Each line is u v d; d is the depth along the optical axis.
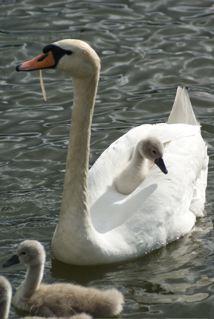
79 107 15.09
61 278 15.26
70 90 20.66
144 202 16.05
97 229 15.61
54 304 14.13
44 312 14.12
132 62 21.61
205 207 17.50
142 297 14.70
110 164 16.70
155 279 15.24
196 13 23.42
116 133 19.33
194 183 17.16
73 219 15.23
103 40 22.33
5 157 18.53
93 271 15.43
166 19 23.19
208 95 20.64
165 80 21.09
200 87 20.89
